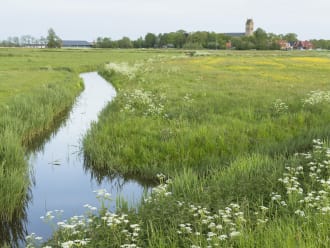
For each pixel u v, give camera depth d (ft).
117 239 19.13
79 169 39.55
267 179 27.20
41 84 88.63
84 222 21.77
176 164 36.42
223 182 28.25
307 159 30.86
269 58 243.81
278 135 44.01
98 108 72.02
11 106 53.93
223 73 125.39
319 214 20.44
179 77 107.96
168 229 20.90
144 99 60.08
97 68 167.02
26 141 47.29
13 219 28.07
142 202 25.93
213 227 19.34
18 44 593.83
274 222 20.89
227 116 51.85
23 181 30.04
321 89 79.97
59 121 60.95
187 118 50.14
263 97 67.46
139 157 38.78
